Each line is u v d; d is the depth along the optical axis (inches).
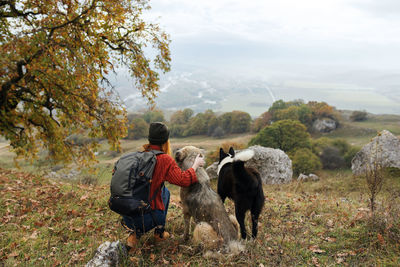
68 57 283.9
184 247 144.1
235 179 163.9
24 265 135.9
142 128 4030.5
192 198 140.9
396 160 418.3
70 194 256.7
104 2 299.3
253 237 154.9
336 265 129.7
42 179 347.9
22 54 265.9
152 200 126.6
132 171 119.4
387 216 161.2
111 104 328.2
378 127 3922.2
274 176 509.7
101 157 2896.2
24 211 214.8
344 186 417.4
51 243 163.5
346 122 4419.3
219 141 3917.3
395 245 138.8
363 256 134.4
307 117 4097.0
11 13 299.4
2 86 265.1
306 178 573.6
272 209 214.1
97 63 321.4
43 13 297.7
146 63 375.6
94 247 149.2
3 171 402.3
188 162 145.4
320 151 2209.6
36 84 298.5
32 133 319.9
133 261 131.3
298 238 154.2
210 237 131.2
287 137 1951.3
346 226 171.5
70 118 301.6
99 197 251.3
